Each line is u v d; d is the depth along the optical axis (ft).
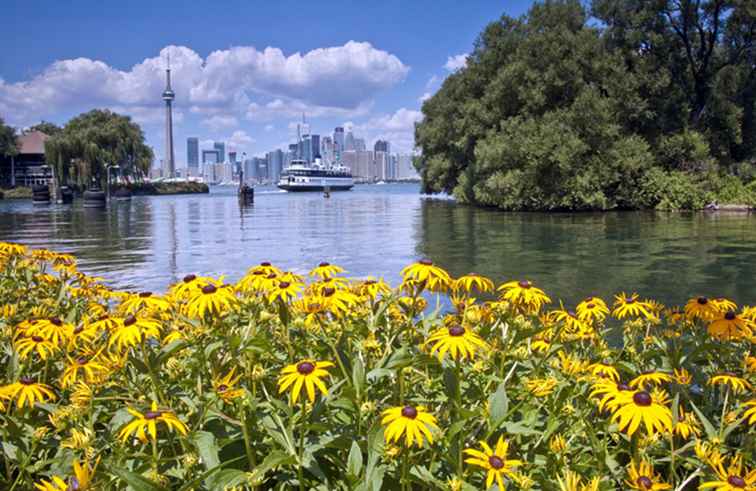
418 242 63.41
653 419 6.37
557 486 6.71
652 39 120.78
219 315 8.73
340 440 6.79
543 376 9.09
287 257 51.29
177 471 6.72
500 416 6.98
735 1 116.67
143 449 7.27
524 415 7.73
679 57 126.72
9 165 325.01
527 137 116.06
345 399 7.51
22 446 7.42
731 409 8.55
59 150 257.75
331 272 10.18
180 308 9.89
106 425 7.92
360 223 93.66
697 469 6.89
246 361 8.27
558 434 7.78
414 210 130.31
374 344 8.64
